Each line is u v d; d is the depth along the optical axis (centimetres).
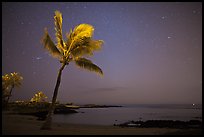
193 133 1066
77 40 1418
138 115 5525
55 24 1442
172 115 5525
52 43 1413
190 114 6019
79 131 1273
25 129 1248
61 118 3769
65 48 1457
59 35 1442
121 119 3884
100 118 4109
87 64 1471
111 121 3300
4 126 1334
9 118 2144
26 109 4275
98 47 1455
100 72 1488
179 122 2555
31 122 1869
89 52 1455
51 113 1366
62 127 1561
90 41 1441
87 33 1410
